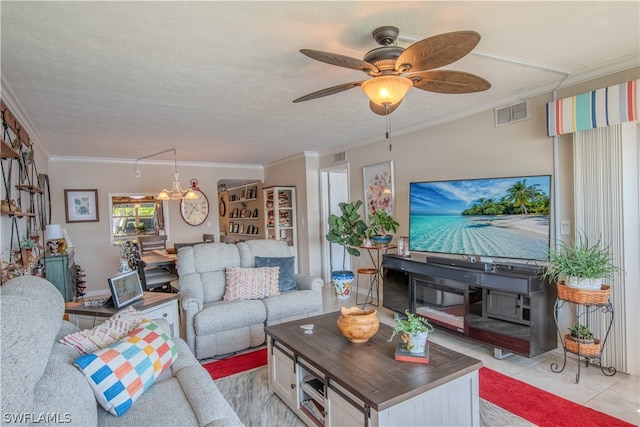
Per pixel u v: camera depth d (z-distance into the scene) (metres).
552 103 2.96
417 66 1.86
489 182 3.46
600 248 2.82
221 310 3.26
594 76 2.83
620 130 2.71
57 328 1.42
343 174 6.64
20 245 3.17
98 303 2.57
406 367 1.92
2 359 0.98
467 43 1.61
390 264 4.24
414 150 4.53
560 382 2.65
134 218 6.84
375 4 1.80
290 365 2.36
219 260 3.80
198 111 3.59
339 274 5.30
